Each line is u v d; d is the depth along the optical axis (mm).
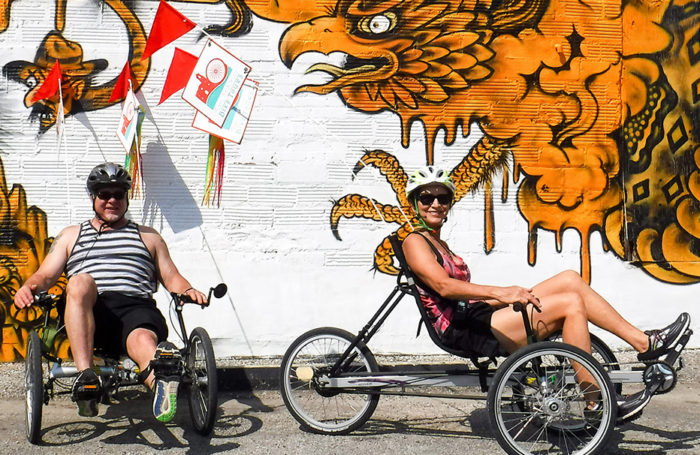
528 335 4500
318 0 6402
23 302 4734
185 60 5906
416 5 6480
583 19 6625
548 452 4637
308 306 6469
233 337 6410
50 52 6195
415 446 4777
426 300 4836
